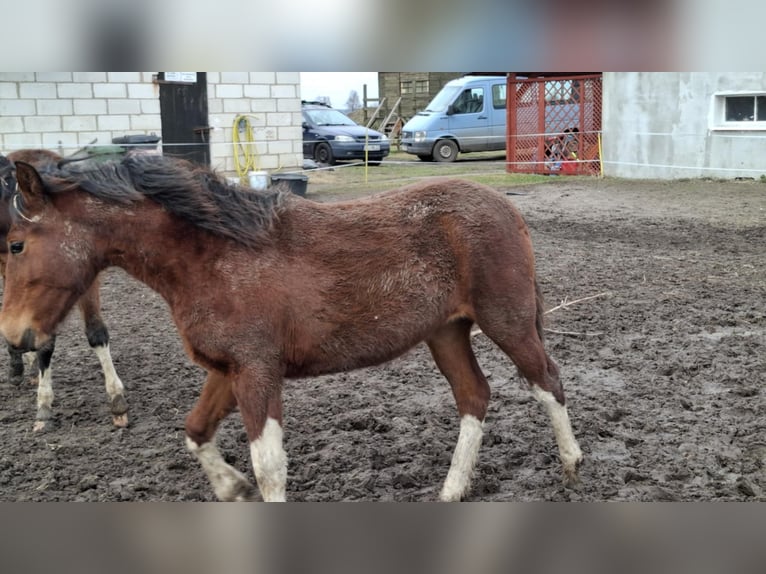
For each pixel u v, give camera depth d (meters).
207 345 3.70
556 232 12.05
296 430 5.19
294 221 3.90
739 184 15.87
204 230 3.75
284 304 3.74
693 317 7.43
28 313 3.77
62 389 6.11
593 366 6.22
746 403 5.37
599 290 8.52
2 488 4.46
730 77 16.09
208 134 16.69
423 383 6.02
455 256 4.01
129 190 3.75
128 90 15.66
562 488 4.23
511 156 20.22
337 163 22.59
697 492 4.18
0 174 5.20
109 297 9.12
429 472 4.53
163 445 5.05
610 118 18.36
